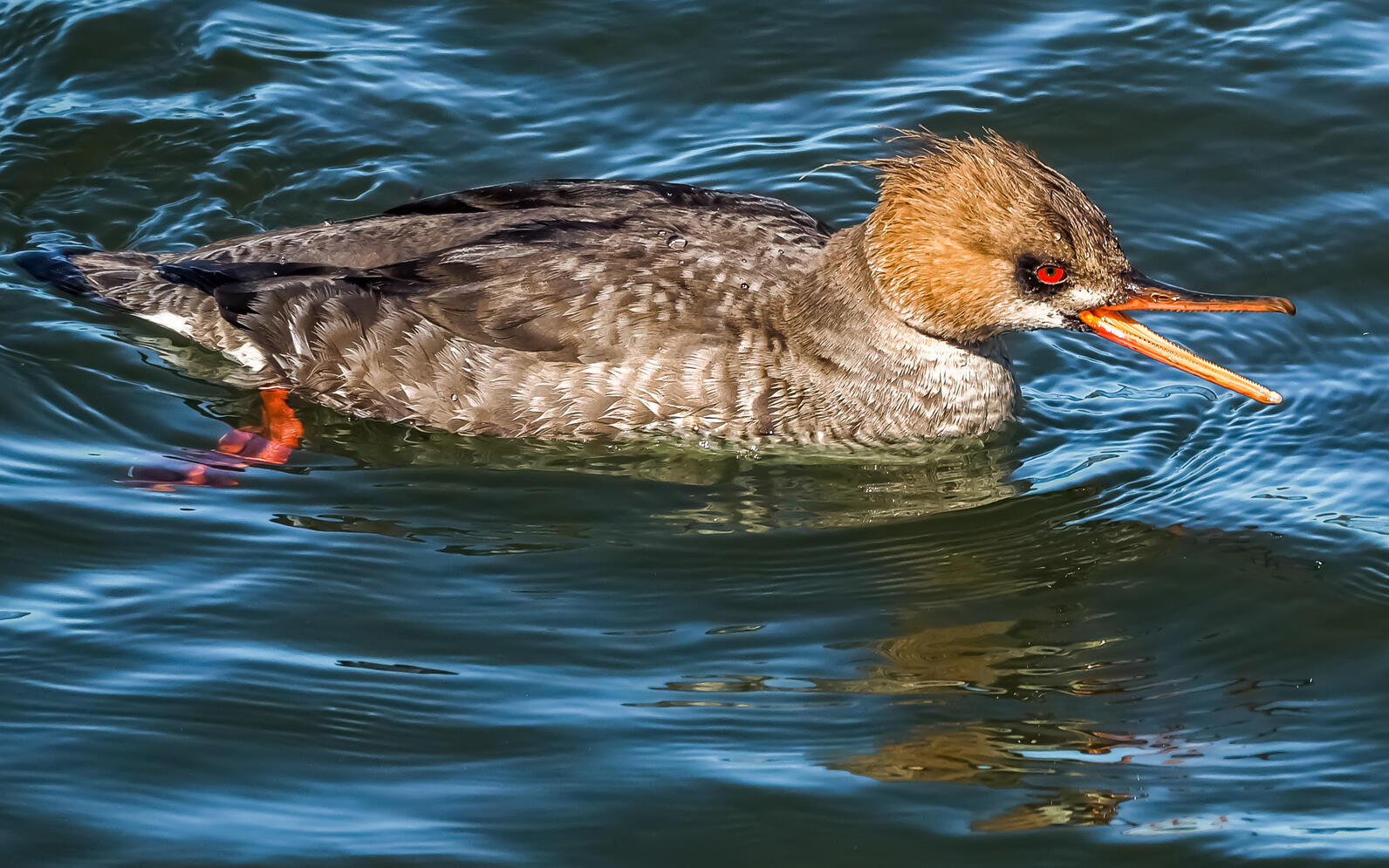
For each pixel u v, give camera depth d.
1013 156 12.33
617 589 11.28
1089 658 10.56
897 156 12.91
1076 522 12.08
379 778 9.40
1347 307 14.37
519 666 10.43
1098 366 14.28
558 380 12.70
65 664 10.25
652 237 12.98
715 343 12.62
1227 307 12.02
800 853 8.84
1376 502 12.05
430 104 16.45
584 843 8.91
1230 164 15.84
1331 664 10.42
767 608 11.12
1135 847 8.87
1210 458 12.82
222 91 16.50
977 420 13.21
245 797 9.21
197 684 10.12
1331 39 17.03
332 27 17.33
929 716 9.96
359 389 13.01
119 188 15.47
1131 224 15.27
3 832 8.84
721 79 16.86
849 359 12.86
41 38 16.73
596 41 17.27
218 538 11.60
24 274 14.35
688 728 9.84
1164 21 17.39
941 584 11.39
